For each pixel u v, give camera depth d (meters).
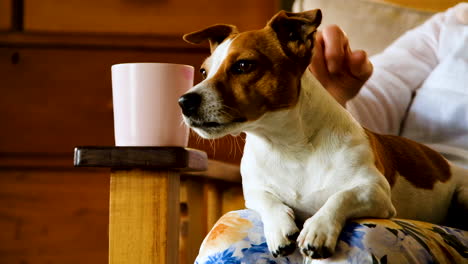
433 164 1.54
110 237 1.02
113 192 1.02
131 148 1.00
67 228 2.12
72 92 2.13
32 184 2.14
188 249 1.40
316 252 0.98
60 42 2.11
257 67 1.22
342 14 1.95
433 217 1.51
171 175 1.03
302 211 1.25
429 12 1.98
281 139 1.24
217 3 2.13
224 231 1.06
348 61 1.53
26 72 2.13
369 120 1.72
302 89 1.25
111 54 2.11
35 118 2.14
